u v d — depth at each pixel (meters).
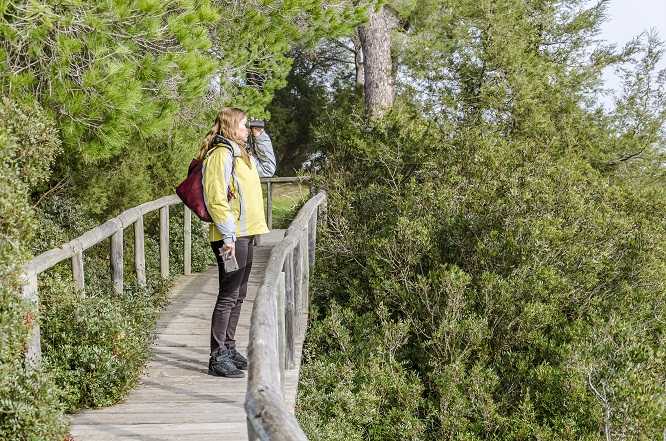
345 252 10.19
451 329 8.06
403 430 7.27
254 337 2.96
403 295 8.80
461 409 7.45
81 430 4.18
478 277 8.80
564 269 8.88
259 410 2.11
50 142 4.29
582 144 14.17
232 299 5.08
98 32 5.28
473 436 7.25
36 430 3.57
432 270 9.19
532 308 7.98
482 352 8.25
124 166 9.19
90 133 5.66
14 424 3.52
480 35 13.53
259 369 2.51
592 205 10.02
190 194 4.71
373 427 7.38
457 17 14.20
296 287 6.65
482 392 7.53
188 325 6.72
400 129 12.17
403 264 9.30
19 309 3.55
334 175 12.14
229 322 5.27
